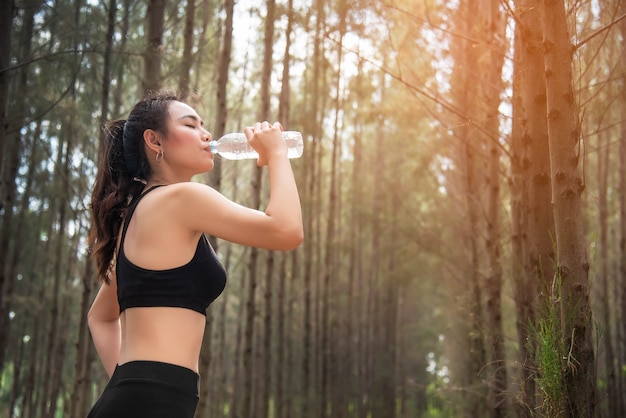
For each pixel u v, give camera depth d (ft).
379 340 49.55
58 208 32.19
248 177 38.11
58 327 37.40
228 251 38.52
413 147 37.76
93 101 22.22
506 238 21.72
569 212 8.21
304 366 36.88
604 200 27.22
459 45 17.84
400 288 57.31
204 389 19.54
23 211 28.14
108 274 6.10
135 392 4.83
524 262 12.97
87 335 24.12
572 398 7.82
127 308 5.12
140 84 18.94
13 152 21.67
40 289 34.81
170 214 5.11
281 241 5.07
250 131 5.54
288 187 5.25
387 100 35.96
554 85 8.43
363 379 51.72
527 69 10.67
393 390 49.55
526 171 12.42
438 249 32.63
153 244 5.09
